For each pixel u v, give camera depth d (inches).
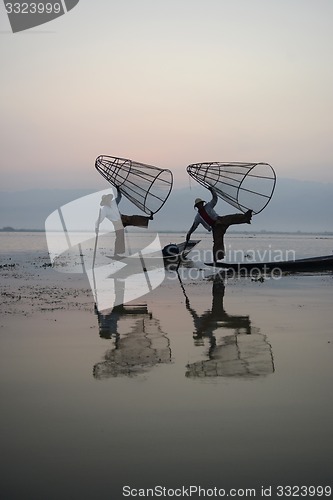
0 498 135.1
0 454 158.4
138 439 167.8
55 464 152.2
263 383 223.9
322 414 188.1
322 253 1224.2
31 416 188.1
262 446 162.4
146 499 134.3
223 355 272.8
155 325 358.0
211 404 198.2
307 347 289.6
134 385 222.5
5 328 346.6
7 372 243.6
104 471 148.1
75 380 230.5
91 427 177.6
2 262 927.0
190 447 161.8
